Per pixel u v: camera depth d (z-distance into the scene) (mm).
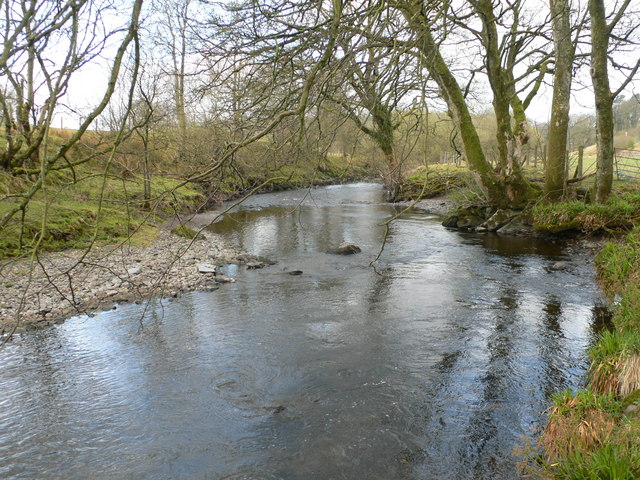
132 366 6855
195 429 5297
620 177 21625
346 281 11359
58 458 4801
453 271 12109
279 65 5785
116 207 15672
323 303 9633
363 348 7355
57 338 7887
